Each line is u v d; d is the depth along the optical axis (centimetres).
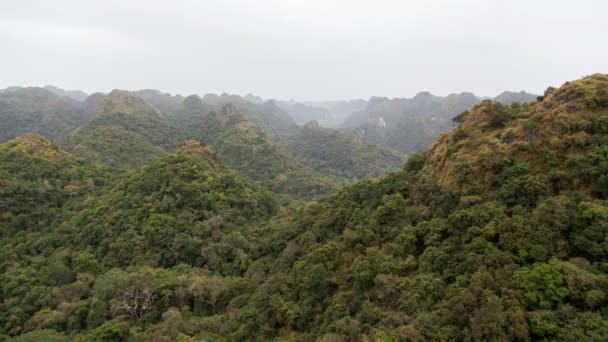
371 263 2505
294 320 2602
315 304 2636
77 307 3319
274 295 2898
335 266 2809
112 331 2709
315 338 2322
